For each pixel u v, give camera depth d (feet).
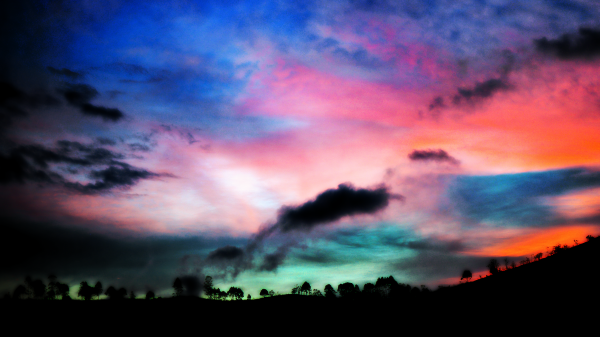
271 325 314.96
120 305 401.29
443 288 346.33
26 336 291.99
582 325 151.84
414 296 357.82
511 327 174.81
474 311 223.30
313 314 344.08
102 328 312.71
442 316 236.02
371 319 283.79
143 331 302.86
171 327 315.99
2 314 350.64
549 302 191.01
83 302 418.51
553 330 155.84
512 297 223.10
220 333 296.10
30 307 381.40
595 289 185.37
